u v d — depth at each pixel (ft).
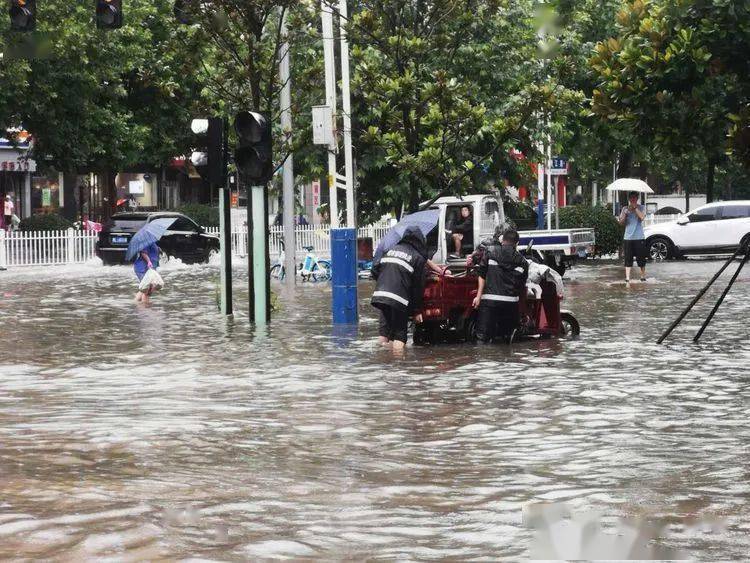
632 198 129.08
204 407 50.85
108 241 186.19
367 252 149.59
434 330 79.51
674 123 67.56
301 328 86.38
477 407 50.29
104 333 84.28
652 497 33.42
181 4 100.58
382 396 53.67
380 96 99.66
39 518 30.55
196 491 34.22
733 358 66.74
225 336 81.30
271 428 45.50
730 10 63.87
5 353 72.38
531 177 162.50
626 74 67.31
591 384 56.85
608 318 90.94
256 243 92.27
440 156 97.50
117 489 34.37
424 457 39.75
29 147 229.25
